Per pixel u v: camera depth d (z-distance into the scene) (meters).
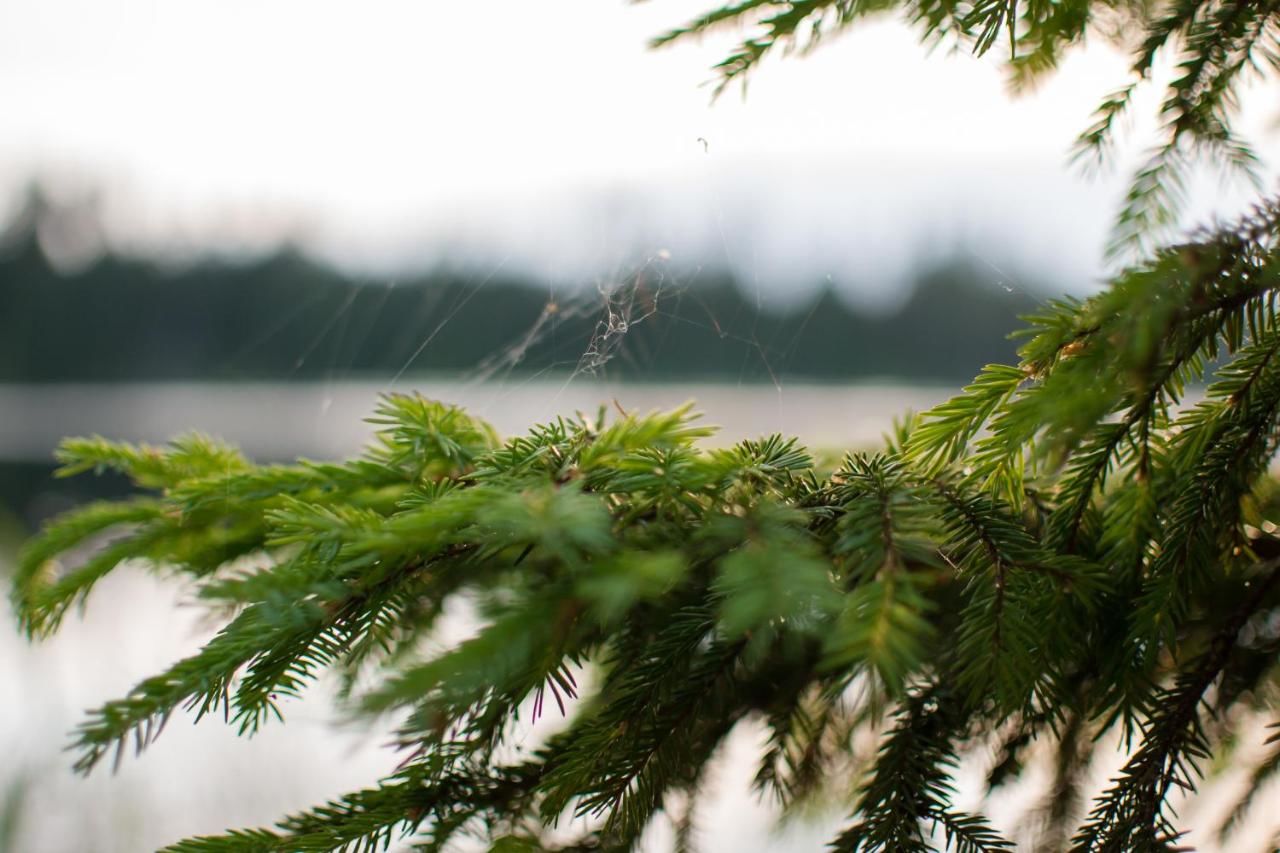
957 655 1.05
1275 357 1.00
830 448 1.17
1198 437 1.01
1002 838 1.01
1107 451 1.02
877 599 0.92
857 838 1.02
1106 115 1.07
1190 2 1.03
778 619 0.95
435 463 1.08
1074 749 1.12
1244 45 1.02
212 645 0.96
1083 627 1.02
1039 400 0.96
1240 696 1.10
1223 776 1.14
